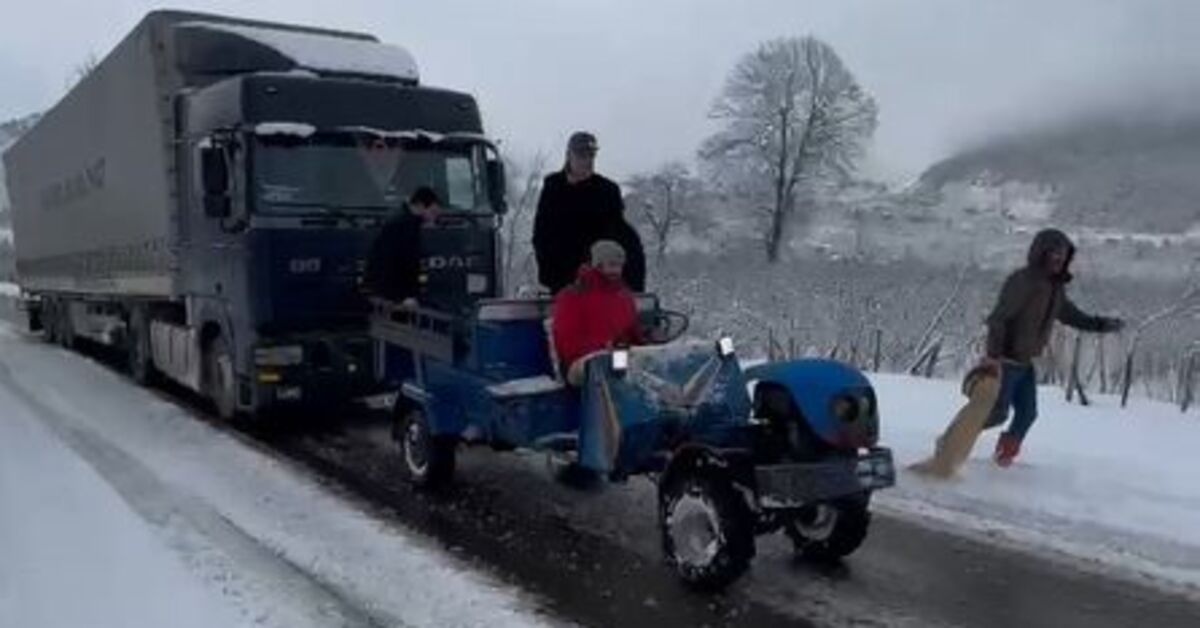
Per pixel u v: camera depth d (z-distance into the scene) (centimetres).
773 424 682
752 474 640
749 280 2478
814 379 662
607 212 966
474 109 1216
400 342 932
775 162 4631
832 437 646
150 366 1526
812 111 4666
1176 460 926
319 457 1033
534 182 2866
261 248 1091
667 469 669
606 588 654
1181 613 614
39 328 2522
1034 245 879
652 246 3875
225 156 1108
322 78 1141
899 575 678
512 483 920
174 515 809
